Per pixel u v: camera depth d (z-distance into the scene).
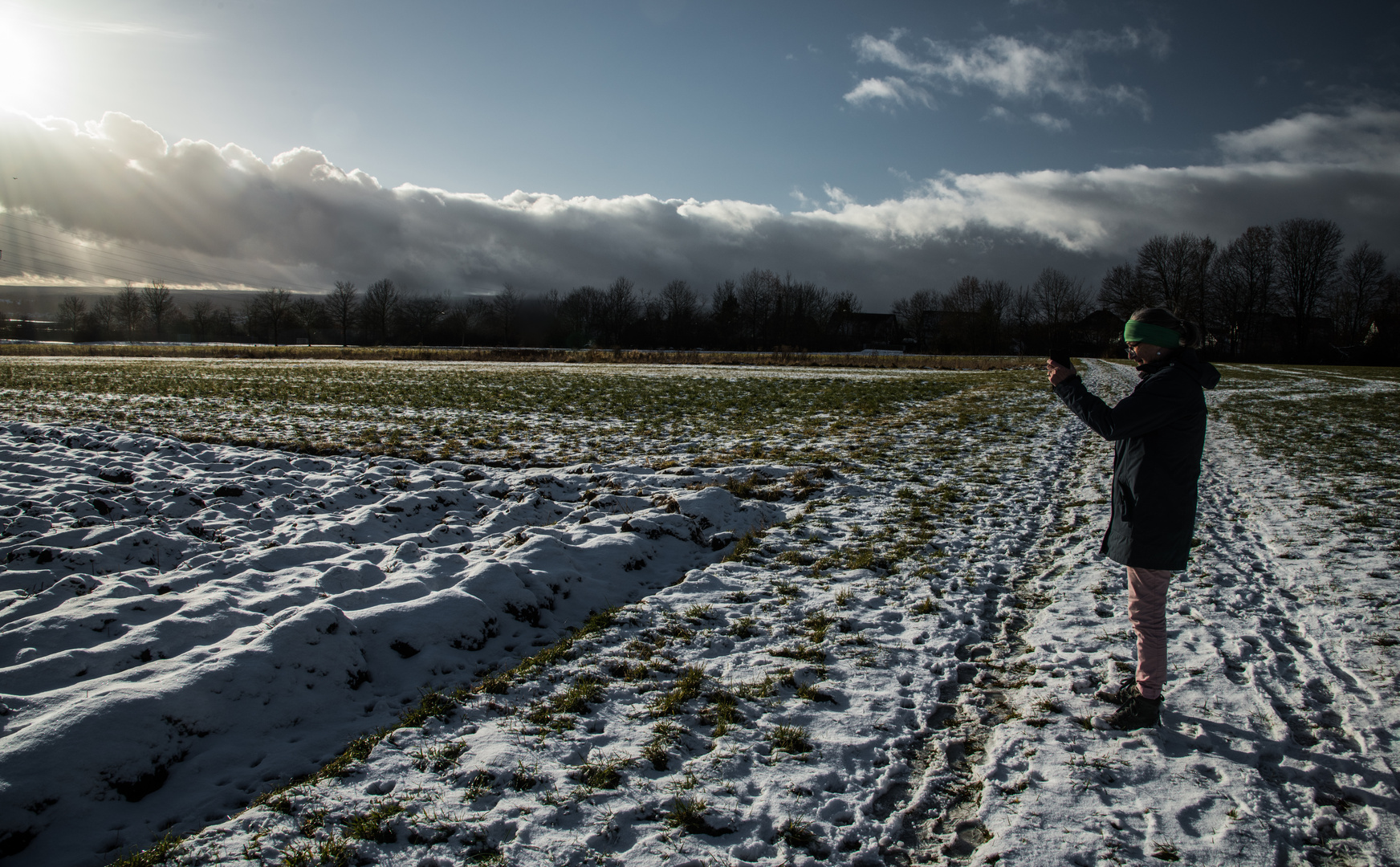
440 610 4.88
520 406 19.44
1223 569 6.06
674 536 7.03
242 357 57.62
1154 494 3.43
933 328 107.06
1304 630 4.76
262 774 3.40
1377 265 75.81
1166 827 2.85
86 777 3.08
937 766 3.35
